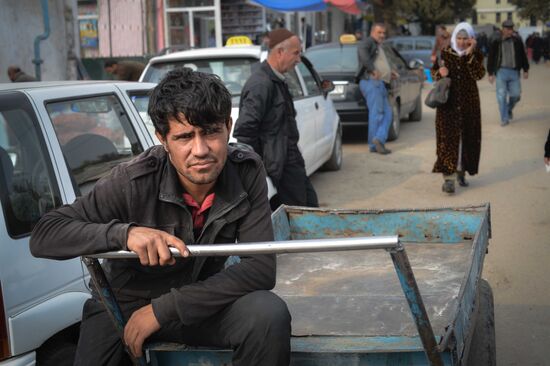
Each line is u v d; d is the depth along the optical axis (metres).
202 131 2.11
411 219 4.04
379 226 4.11
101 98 3.89
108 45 19.22
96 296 2.51
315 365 2.32
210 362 2.40
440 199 7.79
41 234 2.22
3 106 3.16
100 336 2.43
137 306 2.42
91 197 2.28
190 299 2.20
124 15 19.03
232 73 7.02
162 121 2.12
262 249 2.03
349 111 11.09
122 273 2.41
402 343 2.25
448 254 3.80
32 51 12.19
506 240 6.14
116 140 3.90
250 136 5.29
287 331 2.21
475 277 2.88
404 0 42.78
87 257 2.19
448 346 2.20
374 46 10.60
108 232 2.12
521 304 4.76
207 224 2.27
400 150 11.14
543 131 12.52
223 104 2.11
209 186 2.28
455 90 7.68
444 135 7.79
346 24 42.72
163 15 19.72
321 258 3.92
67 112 3.56
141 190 2.26
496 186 8.33
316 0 16.03
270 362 2.19
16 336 2.85
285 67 5.39
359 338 2.34
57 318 3.02
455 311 2.31
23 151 3.16
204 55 7.09
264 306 2.19
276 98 5.39
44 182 3.21
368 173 9.39
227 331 2.24
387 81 10.65
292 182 5.61
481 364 3.28
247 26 20.78
